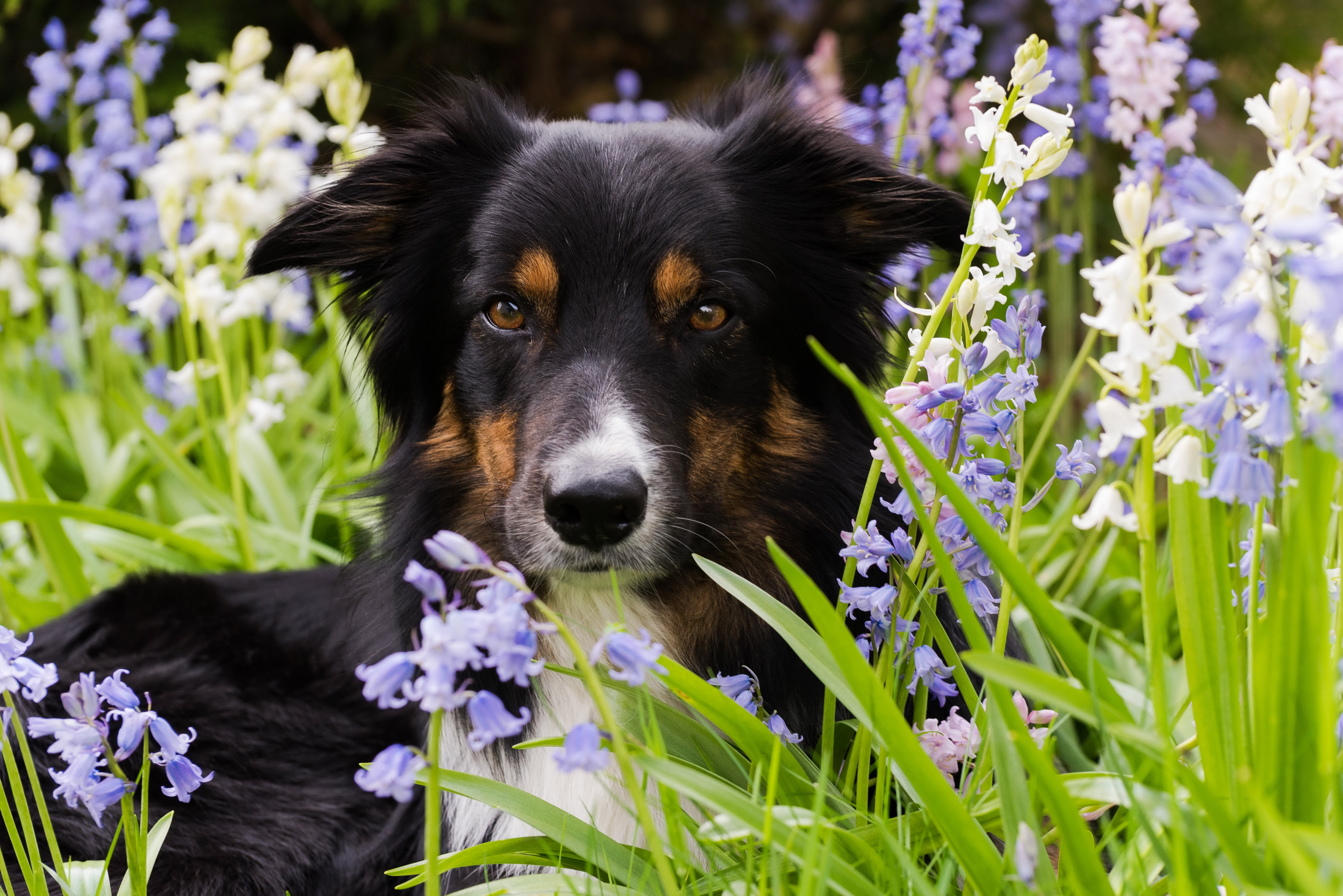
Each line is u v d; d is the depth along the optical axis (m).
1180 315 1.79
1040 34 8.47
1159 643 1.95
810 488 3.25
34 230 6.26
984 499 2.26
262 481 5.32
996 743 1.94
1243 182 5.51
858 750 2.40
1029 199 4.61
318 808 3.69
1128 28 4.11
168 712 3.79
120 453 5.71
